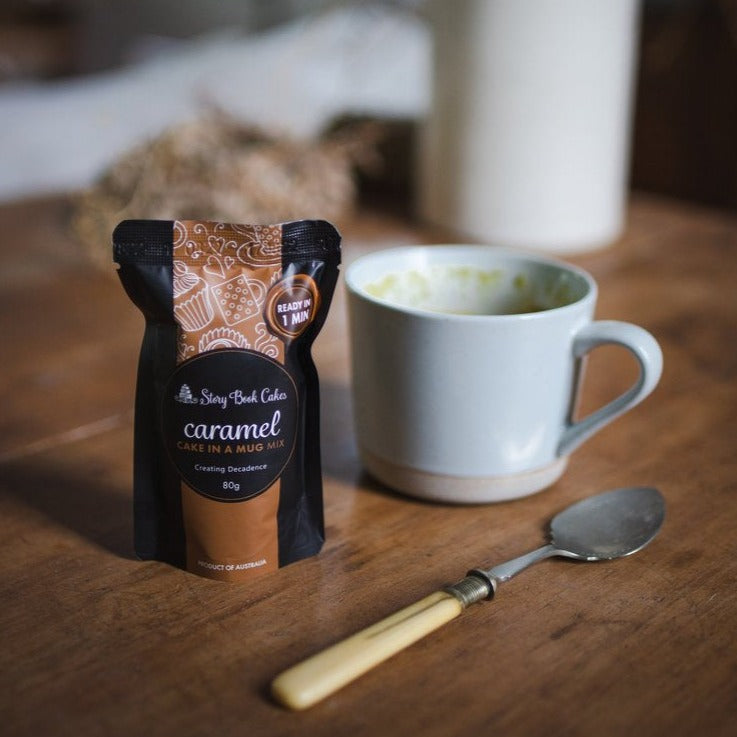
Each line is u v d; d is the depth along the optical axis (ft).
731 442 2.07
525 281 1.99
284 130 3.56
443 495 1.83
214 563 1.65
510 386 1.74
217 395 1.61
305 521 1.71
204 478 1.63
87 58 8.53
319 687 1.43
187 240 1.62
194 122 3.35
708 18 5.64
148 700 1.46
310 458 1.71
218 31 7.68
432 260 2.02
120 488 1.91
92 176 4.14
